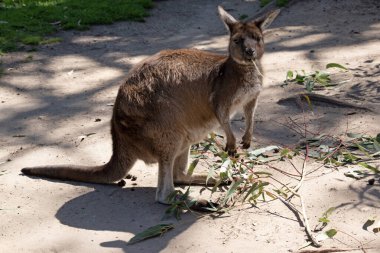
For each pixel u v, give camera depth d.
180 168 5.30
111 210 4.87
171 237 4.43
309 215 4.61
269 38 9.45
